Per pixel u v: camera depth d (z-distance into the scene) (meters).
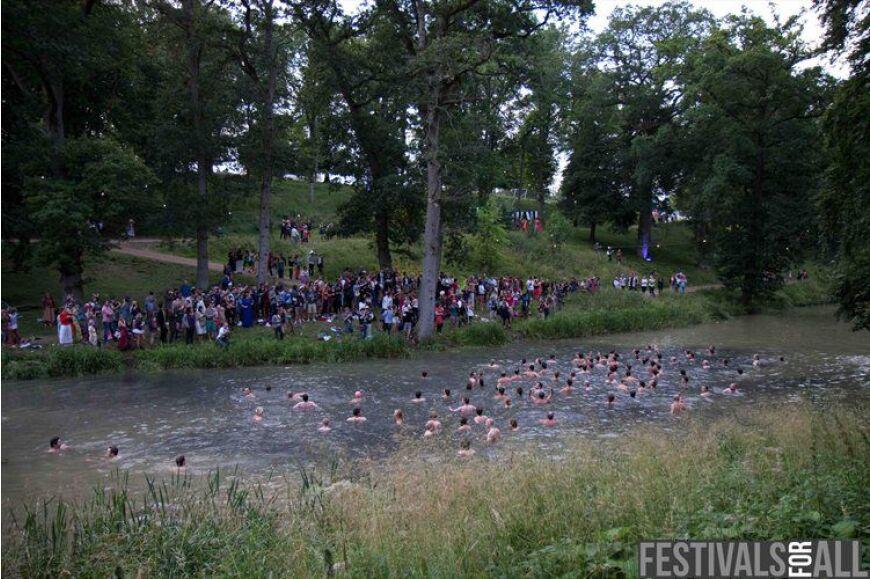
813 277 66.81
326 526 9.38
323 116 46.59
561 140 72.19
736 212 52.56
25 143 30.56
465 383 24.39
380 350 30.05
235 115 37.53
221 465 14.59
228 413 19.55
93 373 25.20
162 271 41.62
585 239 73.12
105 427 17.92
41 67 31.09
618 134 69.06
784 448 11.90
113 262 41.34
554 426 18.16
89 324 27.23
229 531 9.45
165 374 25.42
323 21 39.44
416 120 41.81
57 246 29.34
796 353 32.53
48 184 29.47
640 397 22.22
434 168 33.12
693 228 72.56
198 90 36.69
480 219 52.50
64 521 10.34
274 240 51.34
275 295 32.56
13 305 33.31
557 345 34.94
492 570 7.18
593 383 24.67
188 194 35.78
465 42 30.12
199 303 28.89
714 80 49.28
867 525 6.98
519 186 66.75
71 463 14.68
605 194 68.19
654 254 70.94
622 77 68.88
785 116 49.81
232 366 27.05
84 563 8.66
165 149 35.94
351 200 44.50
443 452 15.23
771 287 52.62
